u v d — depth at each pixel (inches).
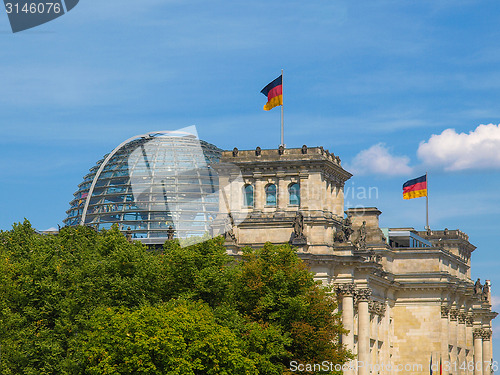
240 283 6230.3
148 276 5797.2
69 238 6904.5
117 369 5083.7
